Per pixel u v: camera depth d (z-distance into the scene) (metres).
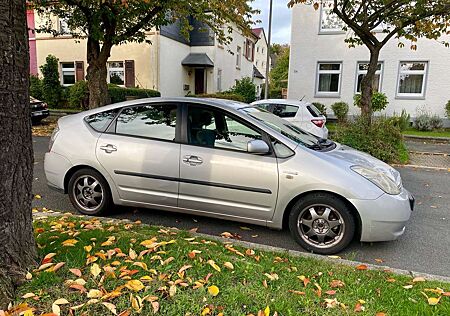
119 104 4.60
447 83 16.27
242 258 3.27
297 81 18.30
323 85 18.11
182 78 23.17
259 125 3.98
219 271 2.92
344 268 3.21
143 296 2.50
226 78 26.38
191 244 3.46
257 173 3.87
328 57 17.69
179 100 4.32
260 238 4.14
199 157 4.08
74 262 2.91
